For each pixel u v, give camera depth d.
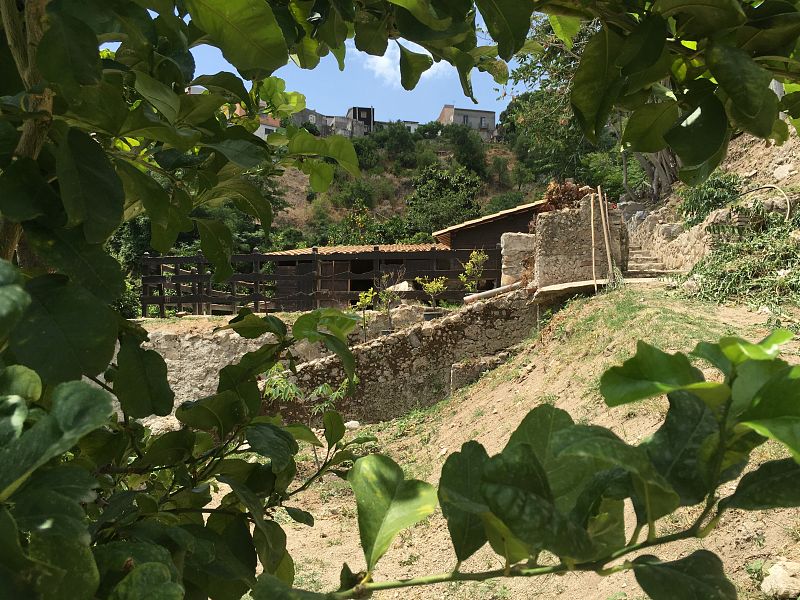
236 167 1.14
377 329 13.73
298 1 1.15
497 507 0.49
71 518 0.48
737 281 8.91
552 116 23.72
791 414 0.46
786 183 13.16
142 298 16.56
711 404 0.49
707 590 0.51
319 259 16.77
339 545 6.52
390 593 5.25
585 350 8.45
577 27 1.25
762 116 0.89
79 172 0.71
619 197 27.88
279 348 1.22
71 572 0.47
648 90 1.07
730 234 10.54
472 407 9.61
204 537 0.93
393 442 9.61
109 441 1.14
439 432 9.31
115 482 1.12
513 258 13.91
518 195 56.34
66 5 0.77
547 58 18.91
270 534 1.05
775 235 9.86
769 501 0.53
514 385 9.39
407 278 16.77
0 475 0.43
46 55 0.67
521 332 11.78
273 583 0.56
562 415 0.65
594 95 1.00
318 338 1.10
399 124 74.50
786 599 3.48
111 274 0.73
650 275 11.70
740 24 0.86
